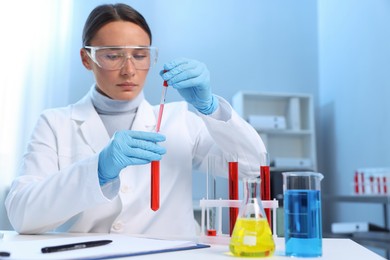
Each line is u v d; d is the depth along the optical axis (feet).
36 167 4.38
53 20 10.37
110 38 4.18
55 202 3.52
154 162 3.24
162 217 4.64
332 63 12.37
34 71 9.87
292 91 12.64
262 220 2.47
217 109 4.18
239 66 12.30
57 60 10.32
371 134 10.34
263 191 3.04
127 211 4.42
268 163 3.08
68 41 10.60
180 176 4.84
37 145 4.60
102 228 4.48
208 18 12.27
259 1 12.72
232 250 2.49
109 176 3.48
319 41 13.08
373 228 8.39
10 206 3.85
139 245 2.72
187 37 12.02
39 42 10.04
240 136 4.20
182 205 4.76
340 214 11.70
